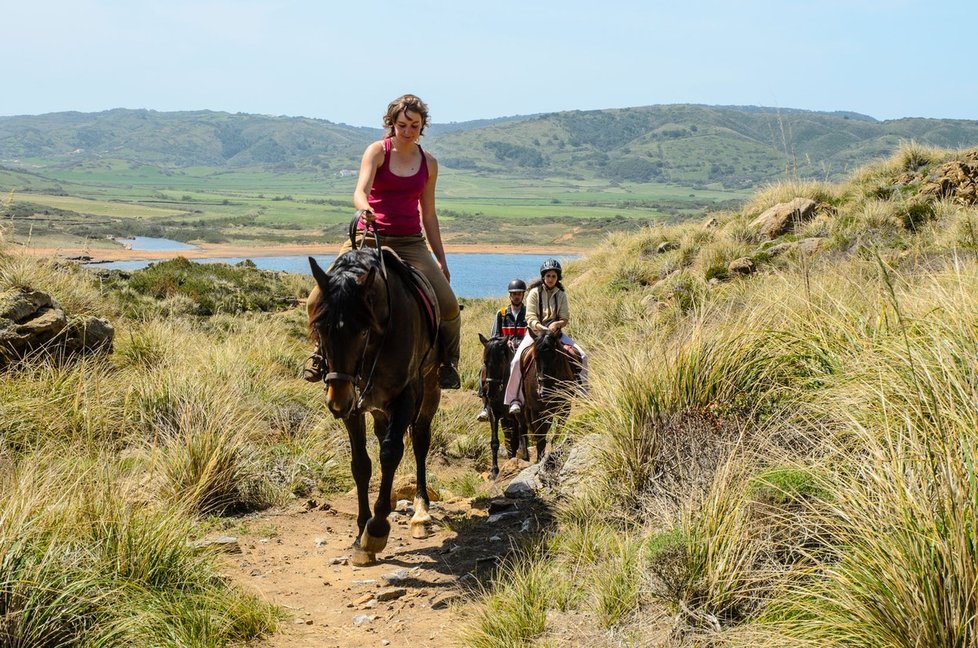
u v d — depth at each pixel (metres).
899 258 12.95
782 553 4.26
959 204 16.64
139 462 7.24
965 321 4.97
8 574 3.87
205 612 4.41
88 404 7.81
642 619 4.15
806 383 5.75
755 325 6.58
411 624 4.76
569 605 4.51
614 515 5.63
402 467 9.10
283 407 9.82
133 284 19.84
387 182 6.25
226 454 7.11
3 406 7.52
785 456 4.80
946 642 3.07
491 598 4.70
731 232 19.36
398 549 6.27
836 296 7.37
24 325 8.87
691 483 5.11
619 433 5.98
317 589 5.39
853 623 3.29
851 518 3.67
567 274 24.81
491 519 6.72
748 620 3.90
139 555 4.74
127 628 3.97
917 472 3.72
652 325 12.39
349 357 5.06
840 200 19.75
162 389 8.66
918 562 3.23
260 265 92.31
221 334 15.73
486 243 163.75
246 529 6.57
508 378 10.00
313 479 8.04
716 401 5.87
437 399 6.85
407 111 6.05
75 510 4.93
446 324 6.50
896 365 4.87
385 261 5.86
